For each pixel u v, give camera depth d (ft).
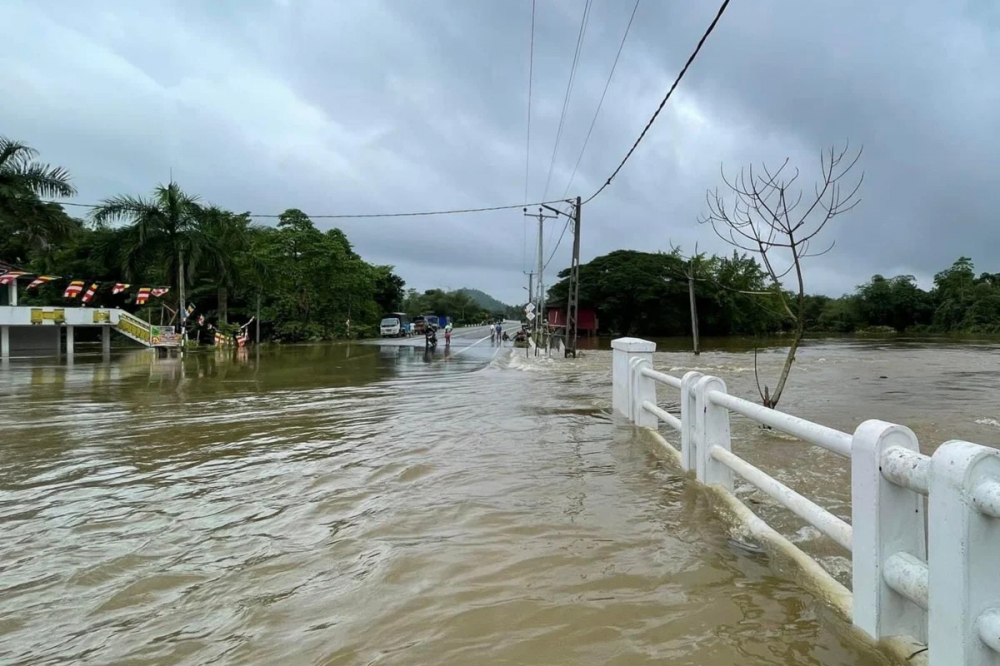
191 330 114.93
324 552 11.16
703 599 8.87
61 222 91.04
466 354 90.22
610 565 10.21
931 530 6.15
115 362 71.97
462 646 7.72
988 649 5.60
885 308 258.78
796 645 7.51
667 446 19.16
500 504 13.79
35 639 8.27
